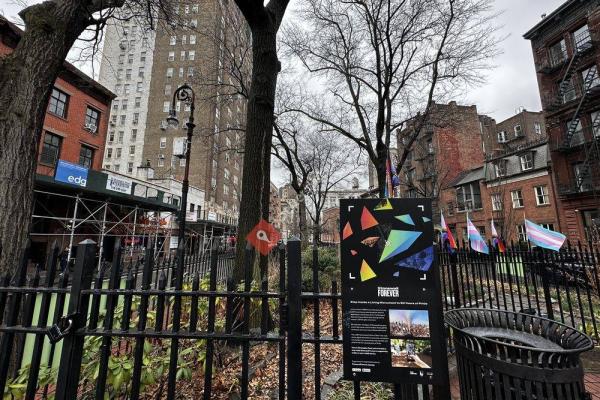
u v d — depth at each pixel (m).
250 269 1.89
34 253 15.73
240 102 52.09
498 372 1.77
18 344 2.63
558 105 18.08
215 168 43.84
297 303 1.73
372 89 12.12
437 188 27.34
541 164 19.42
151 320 2.67
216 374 2.98
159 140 41.81
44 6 3.53
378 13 11.13
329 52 12.55
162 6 7.14
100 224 17.05
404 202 1.87
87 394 2.32
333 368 3.73
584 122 16.77
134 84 43.75
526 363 1.70
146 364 2.10
